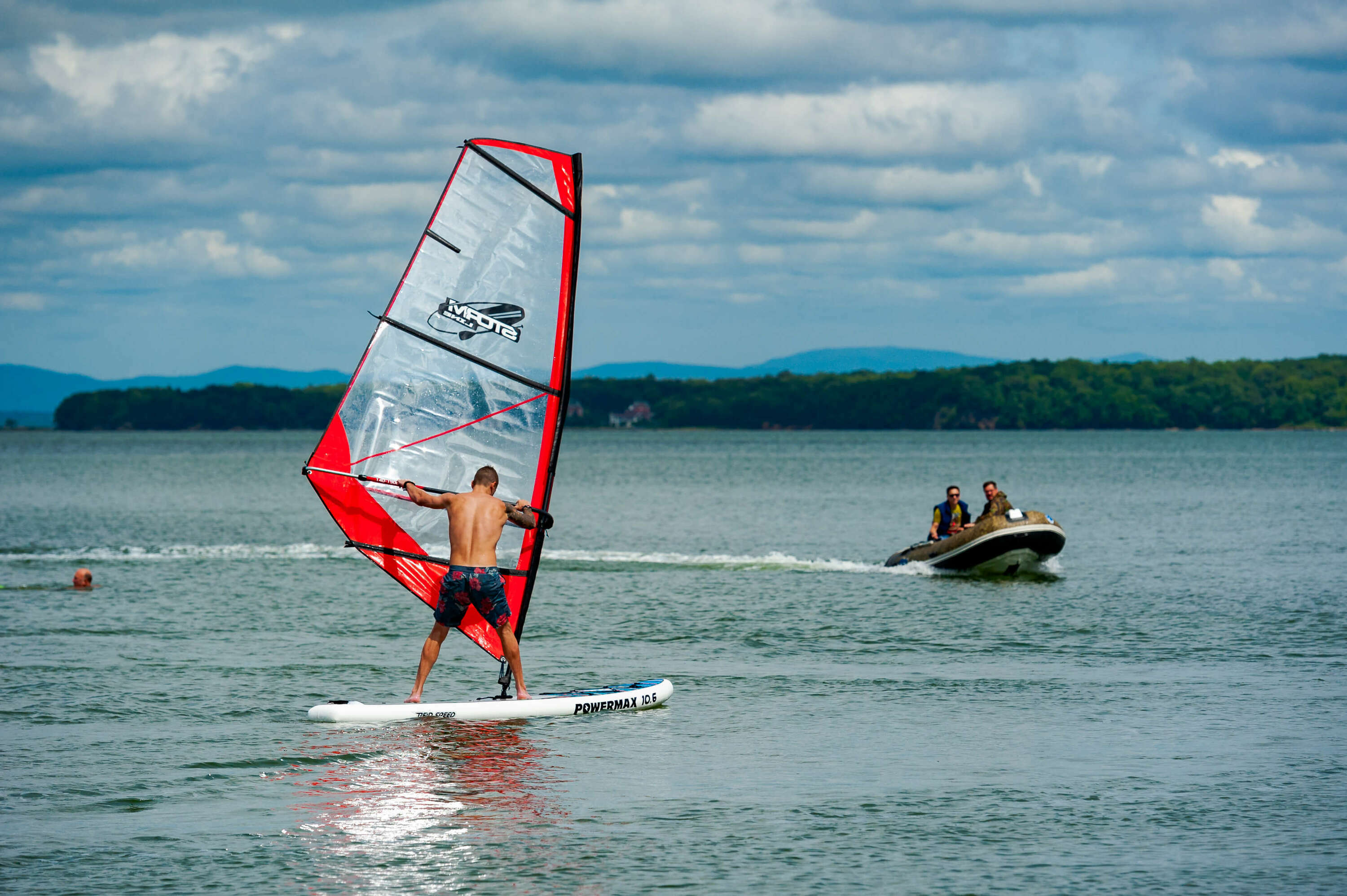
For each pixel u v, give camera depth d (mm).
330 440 29875
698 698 33594
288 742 28469
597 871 20656
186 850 21578
